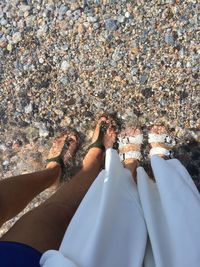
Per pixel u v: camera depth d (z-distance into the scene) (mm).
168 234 632
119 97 990
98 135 988
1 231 1052
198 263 596
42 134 1038
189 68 957
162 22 970
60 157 1006
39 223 700
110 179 666
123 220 636
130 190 694
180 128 961
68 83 1018
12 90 1052
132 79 981
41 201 1030
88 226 617
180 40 962
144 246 618
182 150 959
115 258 596
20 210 864
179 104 962
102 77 998
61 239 699
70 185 850
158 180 695
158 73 970
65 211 760
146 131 981
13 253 609
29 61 1041
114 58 991
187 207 652
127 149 979
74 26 1014
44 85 1032
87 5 1006
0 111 1061
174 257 606
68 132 1023
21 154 1054
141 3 979
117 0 990
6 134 1061
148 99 976
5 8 1055
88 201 660
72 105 1019
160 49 970
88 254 573
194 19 957
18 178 872
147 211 649
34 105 1041
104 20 997
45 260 581
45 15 1030
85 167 939
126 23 986
